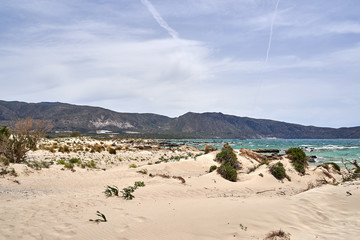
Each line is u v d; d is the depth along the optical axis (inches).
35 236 213.6
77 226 239.0
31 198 354.3
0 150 608.7
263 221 254.2
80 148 1310.3
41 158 869.8
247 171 807.7
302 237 221.0
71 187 465.4
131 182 518.9
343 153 2126.0
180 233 220.4
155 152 1625.2
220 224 241.4
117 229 232.4
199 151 1941.4
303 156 820.6
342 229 241.0
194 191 461.4
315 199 331.3
